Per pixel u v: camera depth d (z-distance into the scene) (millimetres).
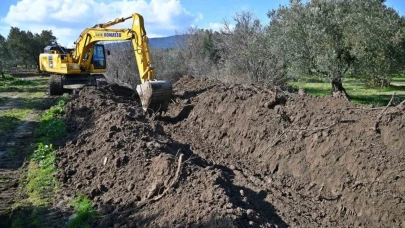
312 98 10078
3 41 41688
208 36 33781
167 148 8344
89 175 8008
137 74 31406
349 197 6879
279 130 9172
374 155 7094
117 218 6258
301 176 7922
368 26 18625
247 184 7312
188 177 6559
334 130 8008
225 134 10656
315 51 19594
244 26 23625
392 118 7578
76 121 12117
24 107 16844
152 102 11492
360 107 8695
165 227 5559
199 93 14203
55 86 18062
